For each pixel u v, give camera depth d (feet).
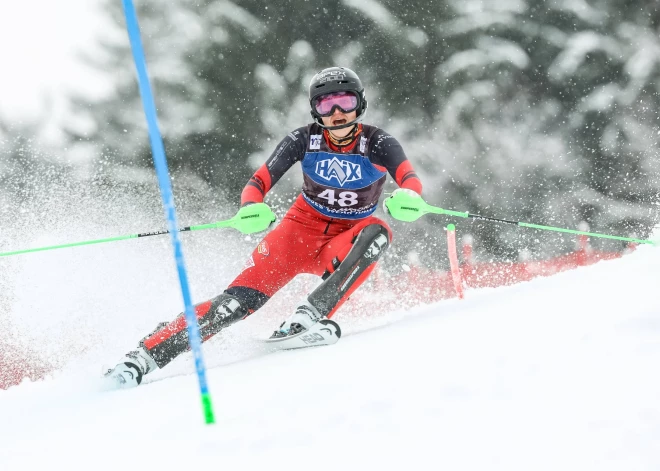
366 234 51.55
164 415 30.27
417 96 169.58
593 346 28.58
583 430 20.43
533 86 168.55
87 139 161.38
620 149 164.25
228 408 29.37
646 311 32.12
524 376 25.96
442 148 164.55
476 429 21.54
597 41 165.27
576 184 163.43
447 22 169.48
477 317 44.29
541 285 57.82
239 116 168.45
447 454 20.06
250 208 48.06
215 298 48.75
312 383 31.17
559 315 38.45
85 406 36.94
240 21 168.66
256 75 168.04
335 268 51.88
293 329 48.96
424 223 153.48
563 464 18.56
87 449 26.25
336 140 51.39
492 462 19.22
